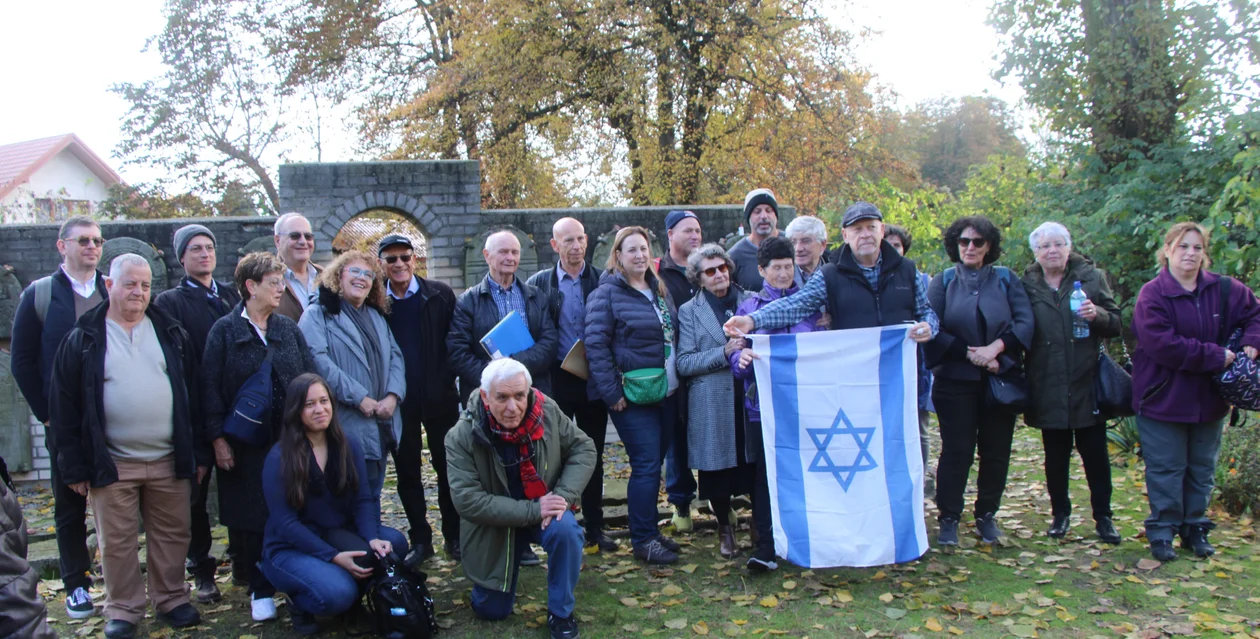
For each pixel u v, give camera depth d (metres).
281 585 3.98
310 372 4.30
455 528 5.04
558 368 5.10
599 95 14.80
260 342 4.34
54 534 5.86
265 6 19.11
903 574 4.59
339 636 4.08
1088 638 3.75
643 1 14.37
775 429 4.52
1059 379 4.83
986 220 4.91
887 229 5.90
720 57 14.79
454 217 8.06
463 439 4.04
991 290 4.86
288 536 3.99
